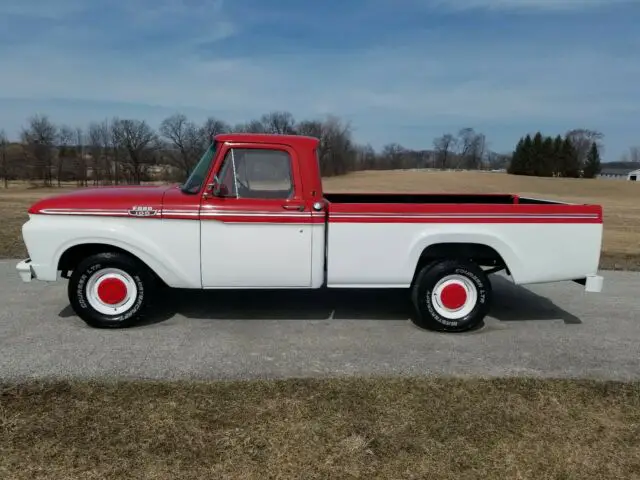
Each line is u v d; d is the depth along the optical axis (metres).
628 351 4.89
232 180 4.94
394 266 5.04
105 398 3.66
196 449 3.10
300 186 4.95
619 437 3.38
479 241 5.04
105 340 4.84
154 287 5.20
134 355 4.48
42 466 2.92
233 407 3.58
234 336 5.03
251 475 2.88
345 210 4.92
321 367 4.34
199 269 4.98
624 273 8.68
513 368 4.41
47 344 4.70
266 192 4.98
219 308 5.91
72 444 3.12
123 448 3.09
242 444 3.16
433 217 4.99
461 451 3.17
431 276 5.17
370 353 4.69
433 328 5.30
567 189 63.03
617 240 14.26
